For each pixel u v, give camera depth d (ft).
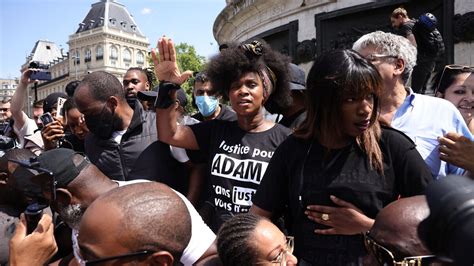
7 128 17.52
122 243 3.85
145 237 3.86
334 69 5.46
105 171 8.96
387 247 3.63
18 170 6.43
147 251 3.86
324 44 20.33
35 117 19.89
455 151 6.70
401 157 5.72
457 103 9.79
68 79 286.05
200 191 8.82
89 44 276.41
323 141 5.89
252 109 7.66
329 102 5.58
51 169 5.69
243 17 27.48
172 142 8.21
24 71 15.75
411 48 8.02
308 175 5.94
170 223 4.03
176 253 4.08
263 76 7.88
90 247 3.95
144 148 8.88
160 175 8.54
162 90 7.98
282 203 6.47
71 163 5.80
